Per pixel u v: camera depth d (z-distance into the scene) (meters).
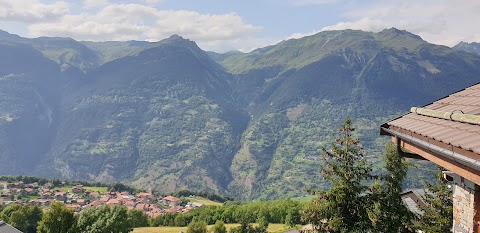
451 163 5.50
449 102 8.48
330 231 13.86
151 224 104.50
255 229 78.81
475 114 6.34
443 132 6.00
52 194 153.62
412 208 24.92
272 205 103.19
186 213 116.12
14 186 158.75
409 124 7.87
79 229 29.91
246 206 109.19
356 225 13.41
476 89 8.59
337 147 14.38
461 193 6.73
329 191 13.77
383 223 13.12
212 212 109.38
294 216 91.62
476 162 4.45
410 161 14.15
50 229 29.67
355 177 13.90
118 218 32.12
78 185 173.50
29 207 78.75
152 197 171.00
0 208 83.88
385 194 13.61
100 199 154.38
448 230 14.41
